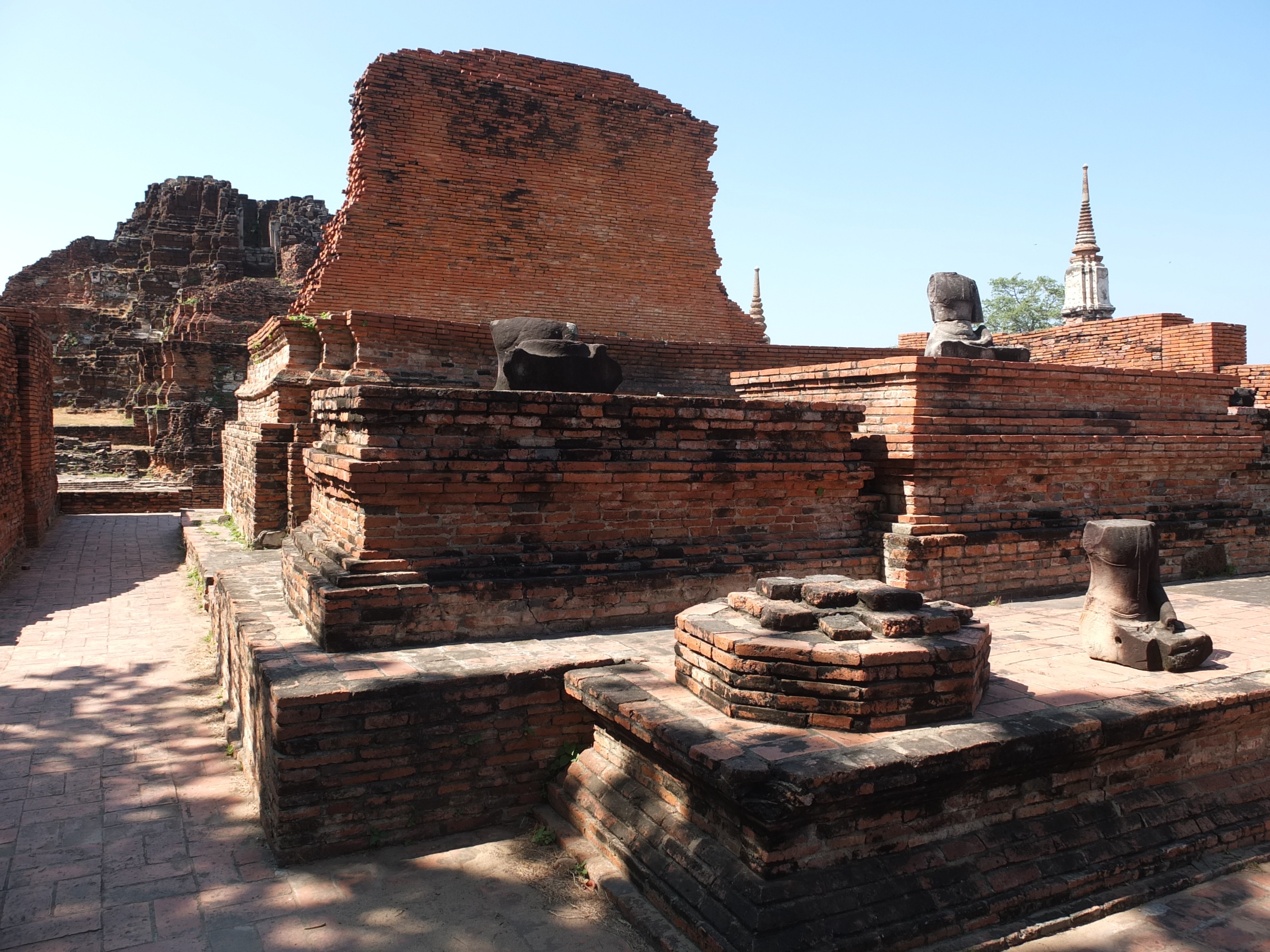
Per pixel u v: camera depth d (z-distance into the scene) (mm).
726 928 4051
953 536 8125
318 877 5055
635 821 5008
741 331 17016
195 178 40938
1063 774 4945
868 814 4340
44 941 4426
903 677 4664
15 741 7273
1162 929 4543
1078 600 8516
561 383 7887
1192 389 10133
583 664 5914
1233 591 8969
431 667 5727
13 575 14867
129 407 33938
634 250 15859
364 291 13789
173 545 18125
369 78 13852
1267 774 5750
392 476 6195
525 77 15047
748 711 4770
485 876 5086
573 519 6992
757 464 7594
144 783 6426
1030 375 8727
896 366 8117
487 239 14656
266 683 5535
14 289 41938
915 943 4160
